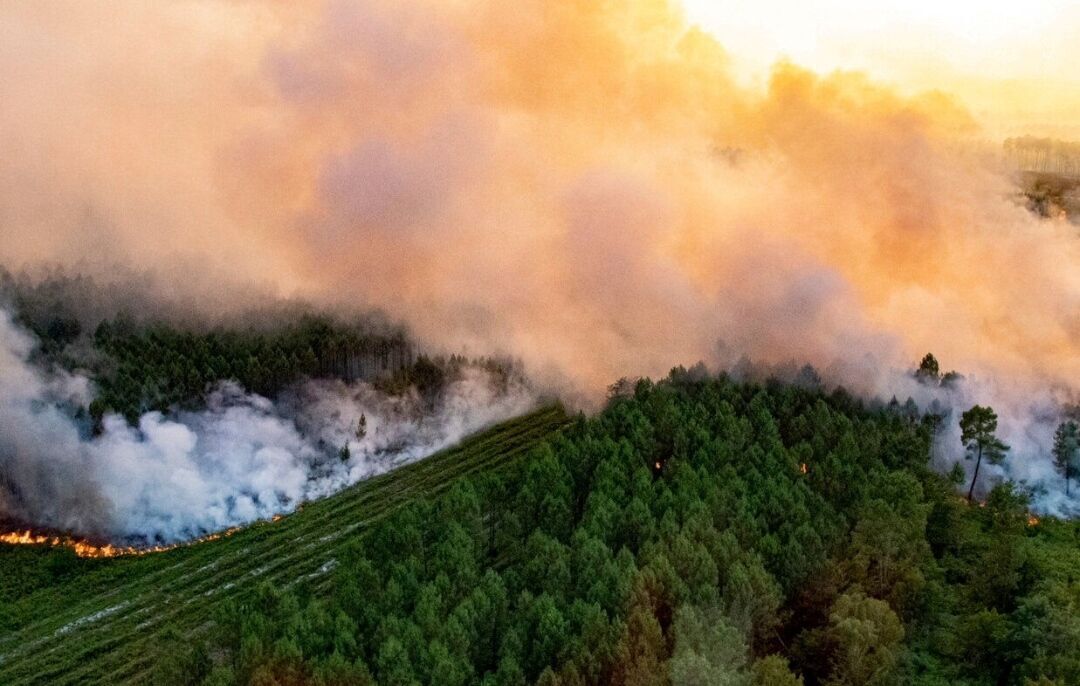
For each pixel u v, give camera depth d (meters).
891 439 117.31
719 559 87.25
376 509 126.56
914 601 88.25
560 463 111.94
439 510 101.50
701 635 74.62
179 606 104.44
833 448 117.62
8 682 91.88
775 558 88.81
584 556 87.00
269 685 70.69
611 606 80.69
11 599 106.31
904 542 91.75
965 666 82.62
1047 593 84.94
